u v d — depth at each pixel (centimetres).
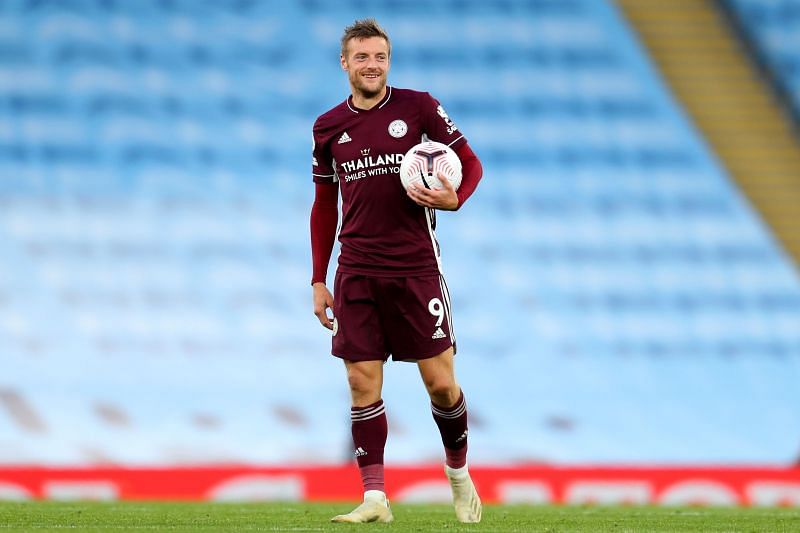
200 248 4947
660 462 4481
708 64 5547
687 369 4769
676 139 5366
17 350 4600
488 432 4509
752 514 2252
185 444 4347
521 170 5247
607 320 4881
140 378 4550
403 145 1700
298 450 4372
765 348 4862
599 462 4469
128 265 4875
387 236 1695
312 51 5453
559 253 5050
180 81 5322
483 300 4897
